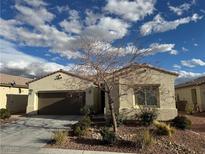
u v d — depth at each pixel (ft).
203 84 85.25
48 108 81.92
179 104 97.19
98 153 37.50
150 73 59.62
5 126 59.88
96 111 80.74
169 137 44.60
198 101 87.25
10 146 41.14
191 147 40.52
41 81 82.02
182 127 51.03
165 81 61.36
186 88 99.91
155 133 46.39
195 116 73.10
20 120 68.69
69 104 80.48
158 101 61.26
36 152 37.78
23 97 100.83
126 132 49.21
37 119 70.23
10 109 92.12
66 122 64.18
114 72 48.08
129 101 60.80
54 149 39.34
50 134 49.60
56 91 80.74
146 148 39.40
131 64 49.06
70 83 76.33
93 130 51.24
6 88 90.89
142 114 56.08
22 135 49.44
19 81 102.83
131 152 38.19
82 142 43.14
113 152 38.06
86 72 48.16
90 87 71.41
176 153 37.81
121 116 58.90
